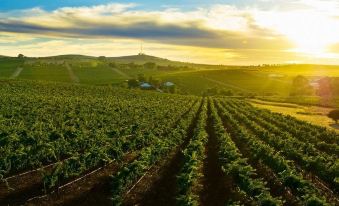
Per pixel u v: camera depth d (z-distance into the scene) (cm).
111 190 2189
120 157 2941
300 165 3209
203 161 3164
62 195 2209
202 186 2448
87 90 11062
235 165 2494
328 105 11319
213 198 2275
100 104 7231
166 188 2425
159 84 19400
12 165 2572
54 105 6500
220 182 2578
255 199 2119
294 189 2342
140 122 4969
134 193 2295
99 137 3459
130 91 12188
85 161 2639
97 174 2642
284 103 12375
